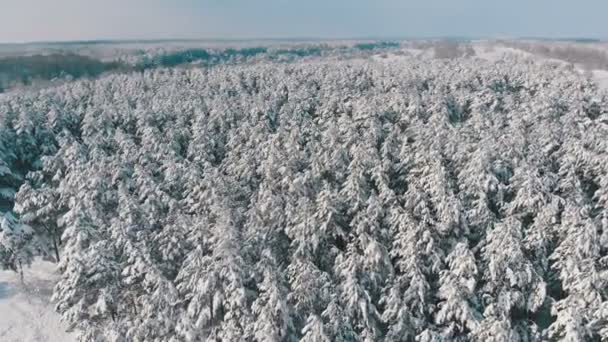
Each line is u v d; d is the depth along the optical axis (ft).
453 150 132.57
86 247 99.96
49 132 196.85
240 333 80.84
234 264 84.84
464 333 86.07
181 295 93.97
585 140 137.18
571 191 108.99
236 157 150.30
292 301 87.25
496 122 170.40
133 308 95.40
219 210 103.45
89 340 85.87
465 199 113.60
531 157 126.21
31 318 112.68
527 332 87.45
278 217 108.78
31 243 122.62
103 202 124.67
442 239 100.37
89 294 90.63
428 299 88.48
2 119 196.95
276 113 209.46
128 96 262.67
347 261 89.92
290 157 134.31
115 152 177.47
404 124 179.73
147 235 100.32
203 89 277.85
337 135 152.46
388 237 101.24
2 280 127.34
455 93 222.07
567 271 84.99
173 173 136.98
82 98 268.82
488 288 88.38
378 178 118.32
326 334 75.10
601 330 75.92
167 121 200.54
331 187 126.11
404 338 84.07
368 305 84.28
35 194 122.62
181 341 84.64
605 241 91.71
